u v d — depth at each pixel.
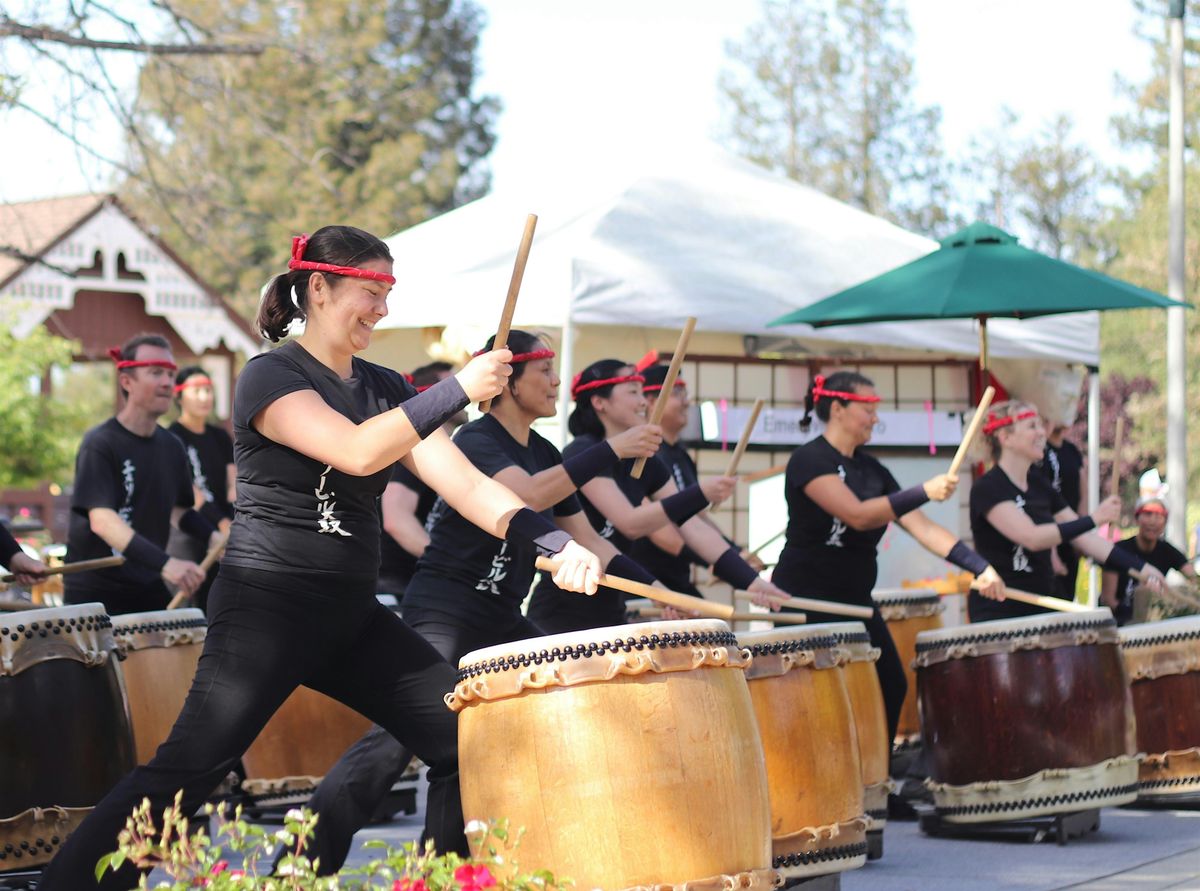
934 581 11.28
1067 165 56.47
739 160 12.71
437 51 35.97
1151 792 8.20
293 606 4.29
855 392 7.18
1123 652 8.18
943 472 12.65
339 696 4.58
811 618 7.16
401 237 12.25
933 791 7.33
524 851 4.08
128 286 26.58
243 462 4.31
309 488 4.27
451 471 4.51
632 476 6.04
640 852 4.00
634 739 4.03
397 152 28.89
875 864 6.73
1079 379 12.98
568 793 4.03
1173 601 8.82
